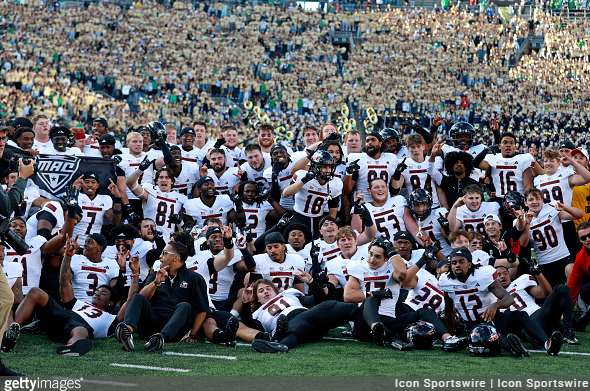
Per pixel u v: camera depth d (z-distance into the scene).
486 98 47.88
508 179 13.91
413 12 58.16
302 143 39.81
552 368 7.74
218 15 55.75
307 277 9.70
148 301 9.01
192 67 48.09
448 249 12.80
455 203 12.55
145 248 11.38
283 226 11.84
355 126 43.56
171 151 14.41
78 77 44.28
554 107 47.25
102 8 51.69
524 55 55.06
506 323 9.39
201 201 13.52
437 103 47.34
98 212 12.46
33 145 13.89
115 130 38.47
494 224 11.88
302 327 9.19
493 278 9.38
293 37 54.25
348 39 57.16
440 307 10.12
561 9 60.12
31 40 46.50
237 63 49.59
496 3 65.00
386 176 13.76
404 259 10.63
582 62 51.62
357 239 12.04
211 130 40.19
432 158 13.73
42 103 37.59
